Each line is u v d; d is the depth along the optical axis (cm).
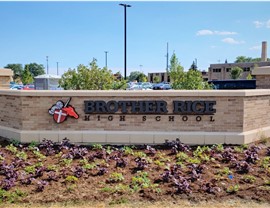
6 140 1005
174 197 605
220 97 943
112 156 835
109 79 1450
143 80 7562
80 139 960
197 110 948
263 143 964
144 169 741
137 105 958
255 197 606
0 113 1060
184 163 785
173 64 3603
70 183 662
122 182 670
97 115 967
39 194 615
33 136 965
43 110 971
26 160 809
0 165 756
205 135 939
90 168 741
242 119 941
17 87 4025
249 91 945
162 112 955
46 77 3017
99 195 611
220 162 789
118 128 967
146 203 584
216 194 616
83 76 1427
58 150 884
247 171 727
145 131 959
